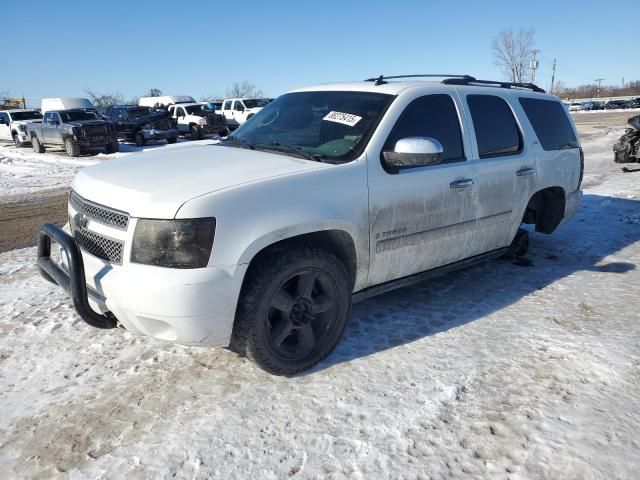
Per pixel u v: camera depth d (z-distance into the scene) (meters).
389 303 4.09
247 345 2.87
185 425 2.63
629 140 11.25
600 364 3.05
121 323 2.89
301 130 3.75
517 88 4.88
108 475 2.31
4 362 3.33
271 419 2.66
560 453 2.34
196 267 2.60
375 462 2.33
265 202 2.79
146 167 3.21
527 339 3.42
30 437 2.59
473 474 2.24
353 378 3.02
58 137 19.25
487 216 4.08
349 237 3.20
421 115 3.68
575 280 4.52
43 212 8.95
